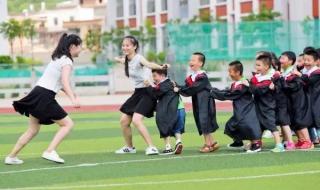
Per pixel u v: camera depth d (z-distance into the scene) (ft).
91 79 189.98
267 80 74.54
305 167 64.90
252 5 264.31
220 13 281.95
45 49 541.34
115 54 245.04
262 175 61.31
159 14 328.70
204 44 184.75
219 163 68.03
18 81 186.50
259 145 75.31
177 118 74.54
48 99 67.31
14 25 347.77
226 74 181.88
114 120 121.29
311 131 80.23
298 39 187.73
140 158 72.43
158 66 73.67
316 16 244.63
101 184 58.39
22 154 78.64
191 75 75.82
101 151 80.12
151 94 74.54
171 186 57.26
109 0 378.73
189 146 82.94
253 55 184.03
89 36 337.52
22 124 118.83
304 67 80.53
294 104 77.51
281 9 251.19
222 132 96.32
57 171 64.90
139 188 56.59
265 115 75.20
